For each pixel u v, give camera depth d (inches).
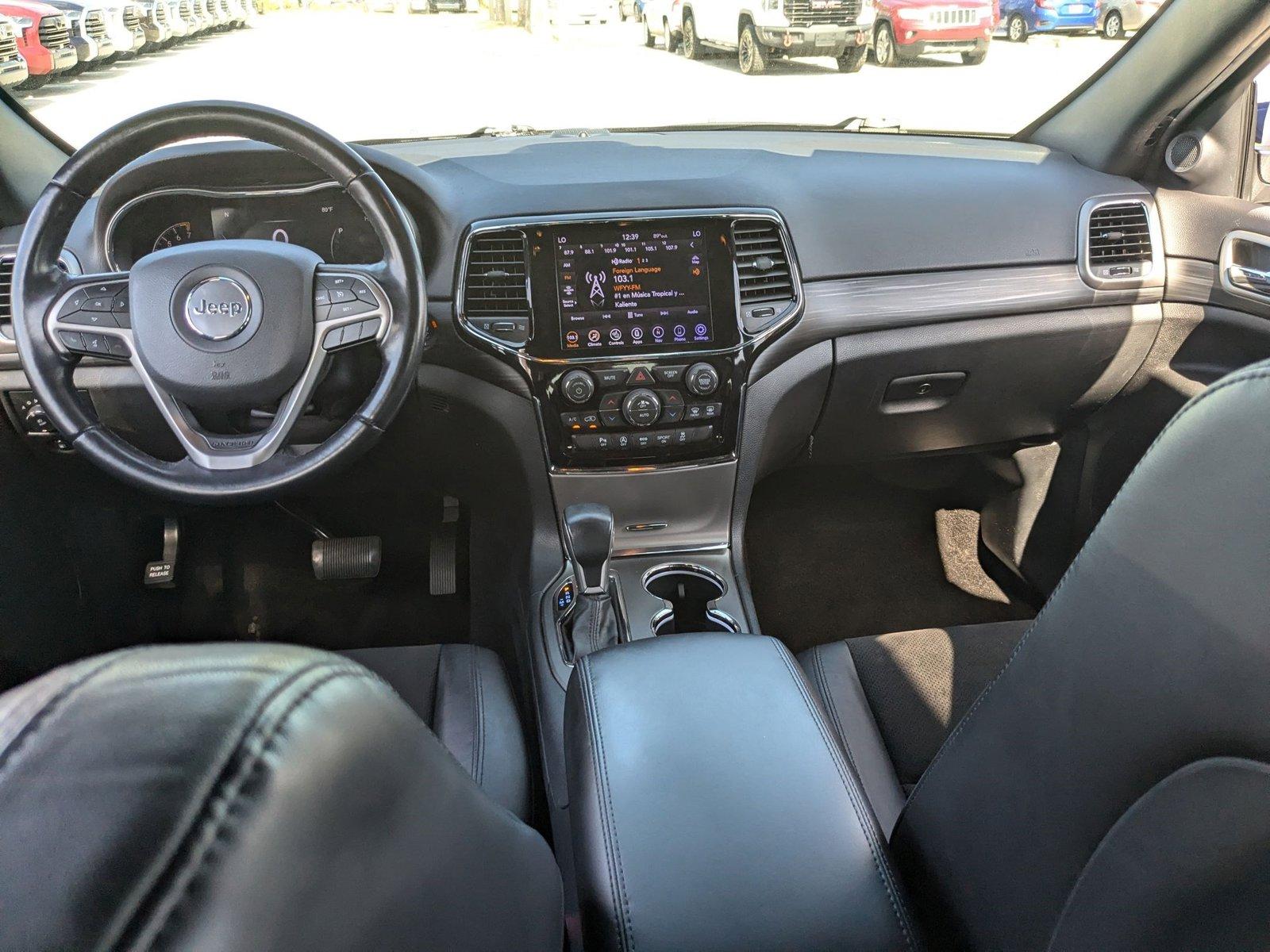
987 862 26.5
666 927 27.0
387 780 13.9
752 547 98.0
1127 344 77.9
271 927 11.2
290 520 94.0
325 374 57.4
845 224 72.9
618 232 68.9
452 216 68.1
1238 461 20.1
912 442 85.1
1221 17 65.7
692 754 31.8
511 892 18.1
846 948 26.7
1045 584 90.6
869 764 45.9
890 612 90.7
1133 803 21.8
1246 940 20.0
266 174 63.4
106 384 65.8
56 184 51.5
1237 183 72.9
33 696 11.8
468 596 91.2
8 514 72.1
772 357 73.1
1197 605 20.4
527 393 70.9
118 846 10.3
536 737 68.6
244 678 12.5
